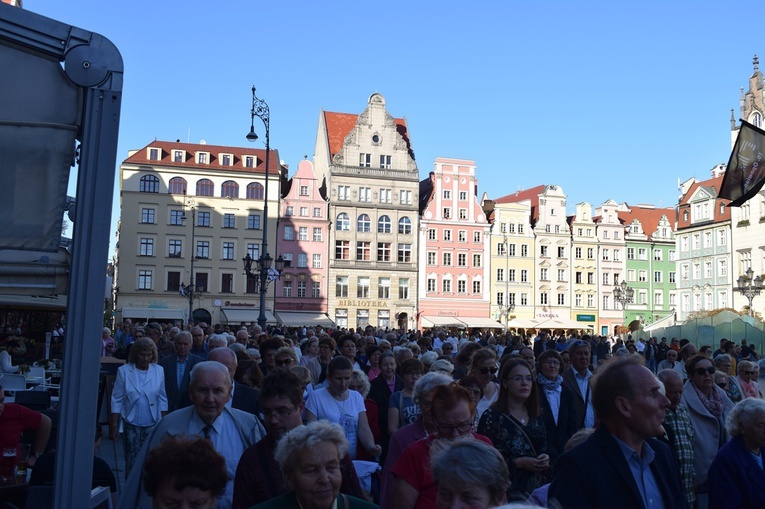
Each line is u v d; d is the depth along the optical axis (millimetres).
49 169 4449
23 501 7270
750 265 75812
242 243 73438
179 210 72125
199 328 14969
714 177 86375
